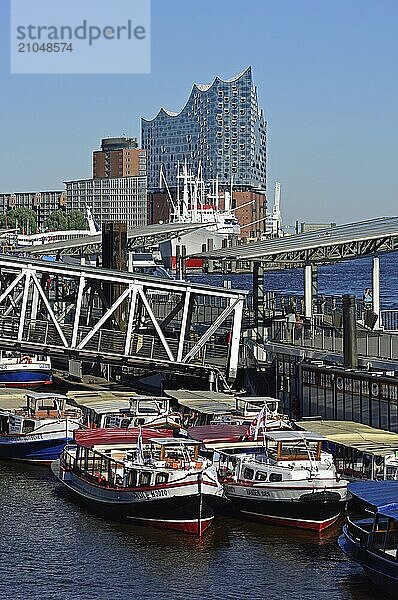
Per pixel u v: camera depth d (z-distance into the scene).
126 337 98.88
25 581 53.31
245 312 115.25
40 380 110.31
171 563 55.72
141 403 83.38
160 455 63.72
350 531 52.78
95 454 67.62
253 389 94.12
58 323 101.56
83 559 56.62
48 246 157.38
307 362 84.25
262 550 57.53
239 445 67.31
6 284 121.56
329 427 67.75
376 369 76.50
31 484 74.19
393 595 49.34
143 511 62.00
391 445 62.72
